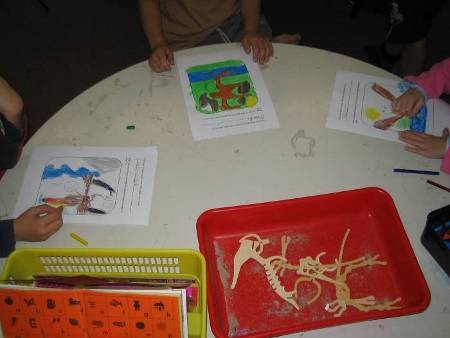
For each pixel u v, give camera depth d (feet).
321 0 7.34
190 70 3.44
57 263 2.43
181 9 4.57
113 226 2.67
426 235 2.52
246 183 2.85
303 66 3.47
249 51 3.54
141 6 4.40
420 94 3.30
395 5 5.18
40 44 6.86
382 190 2.71
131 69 3.47
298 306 2.46
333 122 3.14
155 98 3.29
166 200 2.78
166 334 2.04
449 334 2.27
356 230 2.78
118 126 3.14
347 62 3.51
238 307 2.46
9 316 2.04
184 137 3.07
